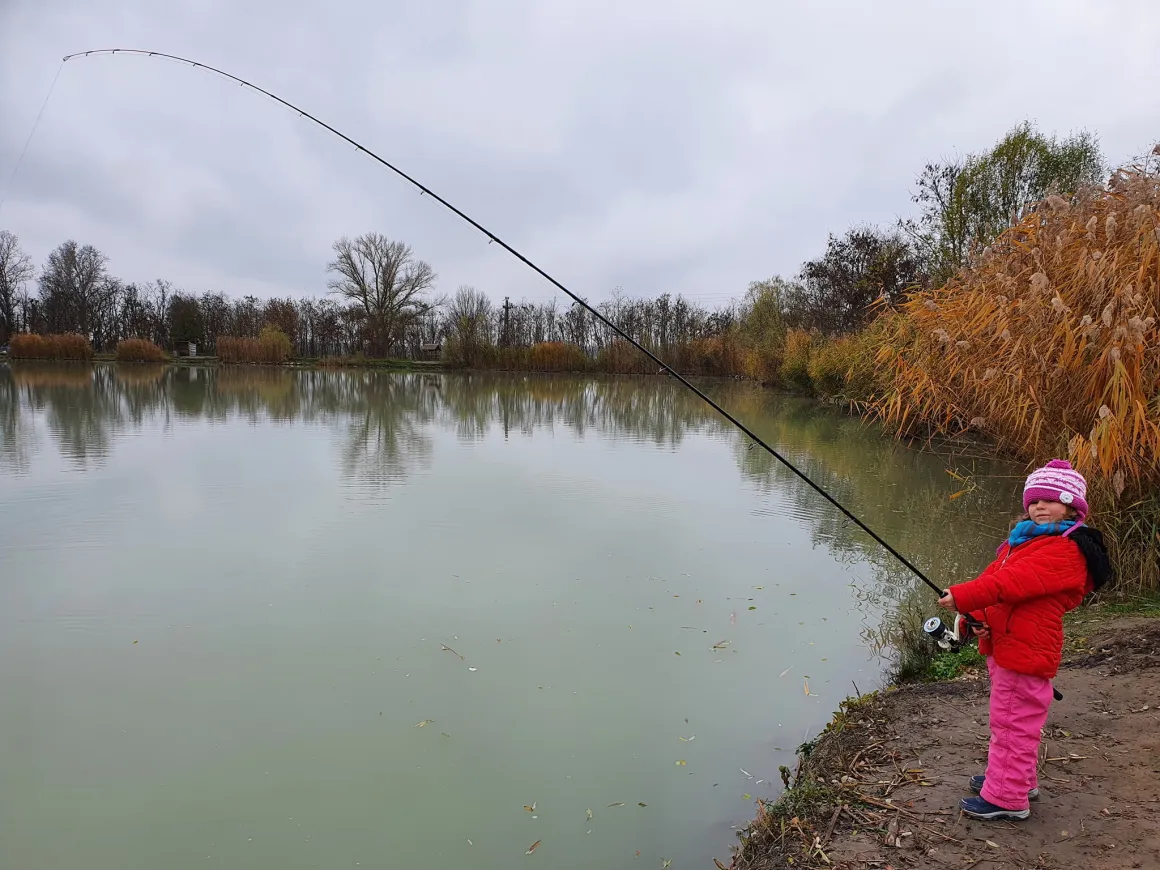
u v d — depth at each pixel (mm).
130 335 49344
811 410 17906
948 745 2715
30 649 3775
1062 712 2803
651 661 3768
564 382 31562
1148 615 3777
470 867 2312
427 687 3461
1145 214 4059
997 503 7285
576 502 7227
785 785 2736
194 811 2562
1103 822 2113
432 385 27828
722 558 5488
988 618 2154
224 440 10797
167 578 4805
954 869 2006
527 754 2938
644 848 2404
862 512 7000
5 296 44938
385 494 7355
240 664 3650
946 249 14805
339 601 4480
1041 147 13789
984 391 5500
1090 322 4203
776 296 32156
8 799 2602
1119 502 4391
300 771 2803
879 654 3871
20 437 10594
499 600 4555
